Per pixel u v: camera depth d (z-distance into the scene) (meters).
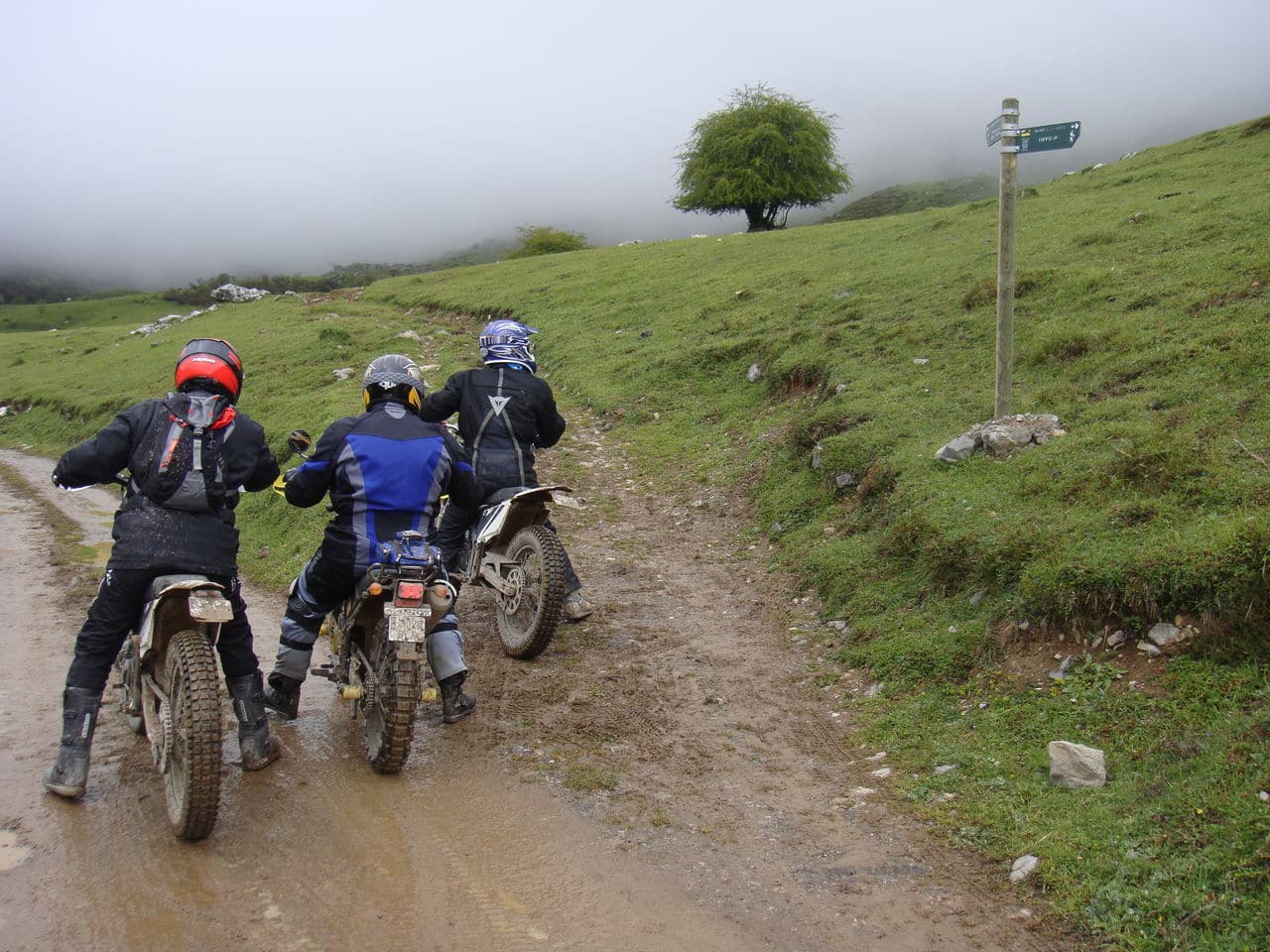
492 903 3.97
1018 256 14.36
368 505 5.11
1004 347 8.20
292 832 4.47
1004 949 3.67
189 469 4.57
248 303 36.91
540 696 6.10
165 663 4.70
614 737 5.55
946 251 16.86
